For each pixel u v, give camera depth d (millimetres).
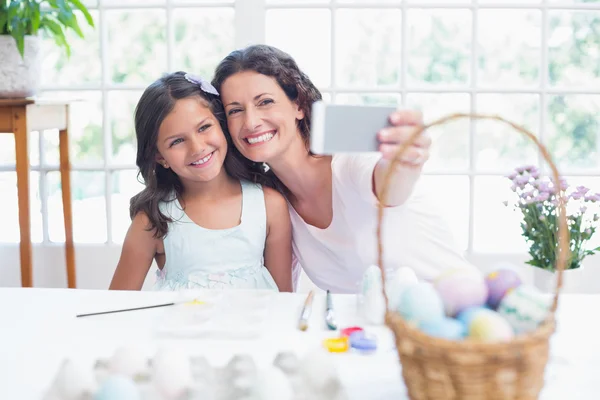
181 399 673
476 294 688
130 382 645
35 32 2031
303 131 1426
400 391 707
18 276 2504
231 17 4250
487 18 4559
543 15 2279
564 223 658
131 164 2420
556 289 649
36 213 3582
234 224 1474
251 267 1442
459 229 3795
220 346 831
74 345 842
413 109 801
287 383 650
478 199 4164
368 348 803
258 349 818
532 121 4617
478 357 561
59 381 684
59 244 2473
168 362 688
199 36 4273
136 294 1058
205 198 1481
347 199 1380
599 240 2959
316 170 1424
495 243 3658
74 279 2336
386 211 1400
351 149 793
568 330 877
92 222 3900
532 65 4578
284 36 4160
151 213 1447
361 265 1460
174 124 1354
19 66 1987
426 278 1458
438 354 571
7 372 761
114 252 2447
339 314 953
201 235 1447
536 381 588
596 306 978
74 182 4254
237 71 1346
